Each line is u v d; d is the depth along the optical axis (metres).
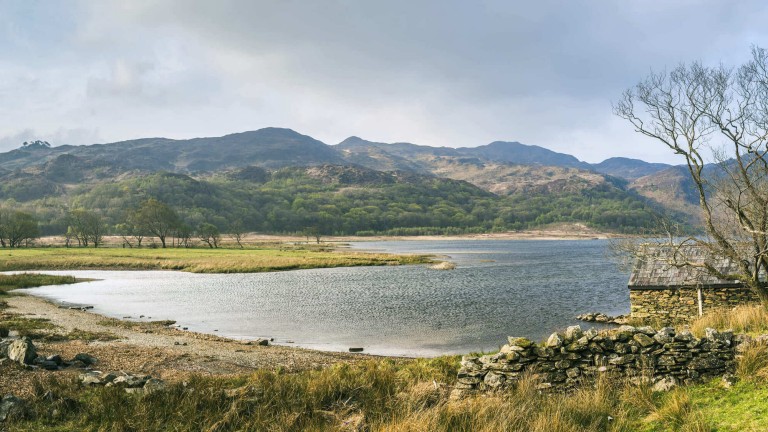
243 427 8.60
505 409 8.55
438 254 108.75
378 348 22.31
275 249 117.50
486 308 34.50
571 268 69.56
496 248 144.88
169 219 124.31
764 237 17.78
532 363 10.45
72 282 52.25
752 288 18.53
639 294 24.31
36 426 8.39
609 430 7.97
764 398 8.00
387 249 136.00
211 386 10.70
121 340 21.09
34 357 12.89
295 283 51.75
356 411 9.59
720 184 18.81
